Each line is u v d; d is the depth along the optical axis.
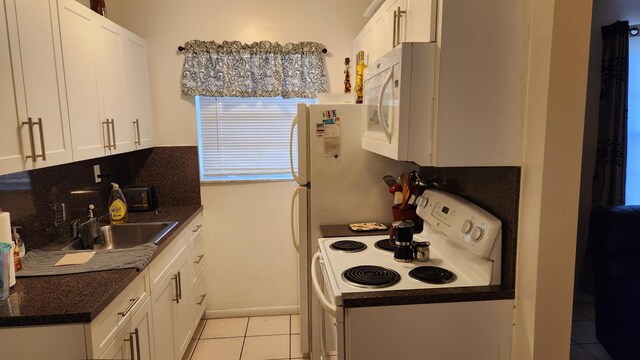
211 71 2.91
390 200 2.48
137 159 3.02
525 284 1.44
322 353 2.15
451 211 1.76
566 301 1.40
